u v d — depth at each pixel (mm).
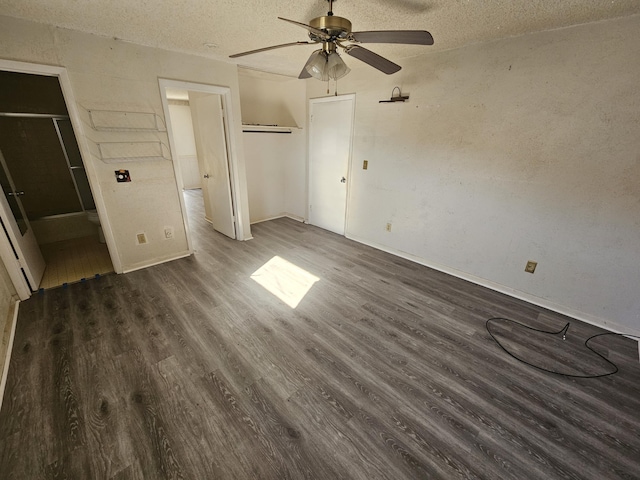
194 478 1268
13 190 2750
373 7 1837
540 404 1661
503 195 2629
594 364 1961
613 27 1898
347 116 3750
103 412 1542
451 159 2889
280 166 5043
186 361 1898
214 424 1499
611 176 2090
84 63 2389
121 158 2756
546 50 2166
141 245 3111
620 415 1604
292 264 3365
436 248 3254
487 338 2193
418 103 2988
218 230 4430
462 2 1741
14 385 1682
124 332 2148
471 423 1541
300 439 1439
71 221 3910
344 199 4148
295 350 2025
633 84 1899
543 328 2316
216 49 2805
